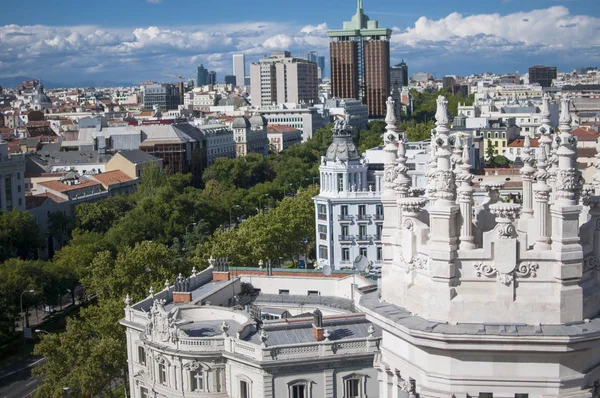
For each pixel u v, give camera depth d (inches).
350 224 6599.4
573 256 1167.6
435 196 1254.3
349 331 3294.8
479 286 1200.2
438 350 1201.4
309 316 3663.9
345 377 3186.5
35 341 6048.2
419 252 1259.8
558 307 1173.7
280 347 3169.3
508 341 1154.7
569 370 1181.1
